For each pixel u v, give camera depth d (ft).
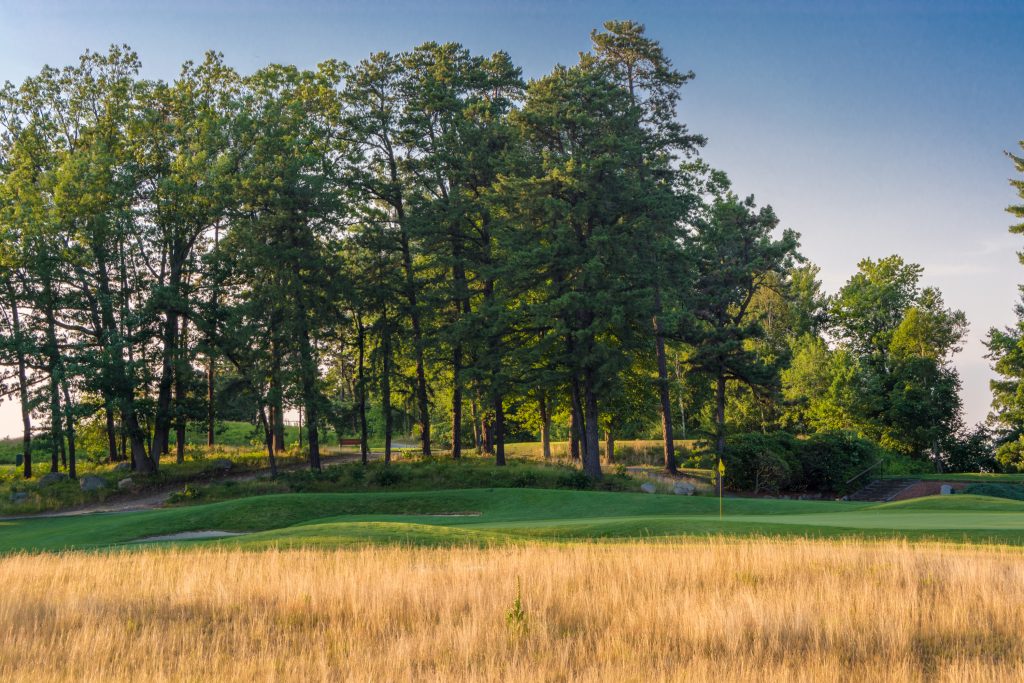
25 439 148.05
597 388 133.90
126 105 156.46
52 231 141.28
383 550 57.41
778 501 115.03
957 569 41.29
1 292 148.56
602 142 134.92
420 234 150.51
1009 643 30.37
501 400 151.23
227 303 159.53
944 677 25.77
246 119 151.43
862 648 29.12
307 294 145.07
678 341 172.86
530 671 26.50
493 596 38.34
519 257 133.80
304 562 51.01
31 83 155.02
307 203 142.92
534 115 140.97
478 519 98.63
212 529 98.73
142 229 148.46
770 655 28.14
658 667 26.91
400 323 164.25
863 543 57.16
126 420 149.59
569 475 138.00
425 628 33.45
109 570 50.49
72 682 26.66
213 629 35.37
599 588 40.50
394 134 158.61
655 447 208.85
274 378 142.51
